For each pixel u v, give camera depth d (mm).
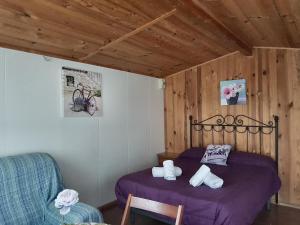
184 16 2678
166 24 2867
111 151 3840
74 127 3297
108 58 3527
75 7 2285
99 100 3648
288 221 3227
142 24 2791
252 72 4059
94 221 2180
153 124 4715
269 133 3920
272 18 2656
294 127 3727
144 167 4465
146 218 3352
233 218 2193
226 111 4301
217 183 2656
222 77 4328
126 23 2713
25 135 2771
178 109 4844
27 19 2311
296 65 3709
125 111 4105
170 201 2555
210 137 4477
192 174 3227
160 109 4906
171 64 4309
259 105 4000
